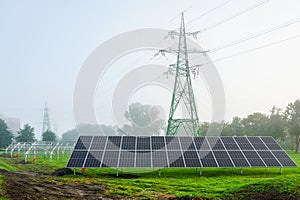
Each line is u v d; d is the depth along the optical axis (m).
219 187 22.81
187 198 19.17
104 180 25.22
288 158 30.30
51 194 18.70
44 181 23.59
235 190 20.91
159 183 24.19
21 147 53.75
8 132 94.44
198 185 23.44
